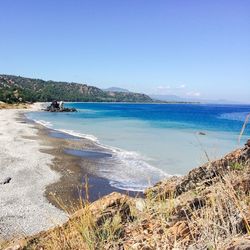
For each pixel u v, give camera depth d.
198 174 6.11
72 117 80.25
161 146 30.41
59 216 13.17
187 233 3.32
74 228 4.25
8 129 45.22
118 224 4.12
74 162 23.48
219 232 2.92
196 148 28.52
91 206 4.68
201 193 4.27
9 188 17.08
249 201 3.32
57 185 17.72
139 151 27.77
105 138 37.25
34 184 17.81
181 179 6.30
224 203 3.29
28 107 126.94
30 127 50.34
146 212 4.36
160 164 22.50
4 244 5.19
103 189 17.12
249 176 4.24
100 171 20.91
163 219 3.80
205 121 65.00
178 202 4.23
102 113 102.31
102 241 3.84
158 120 68.88
